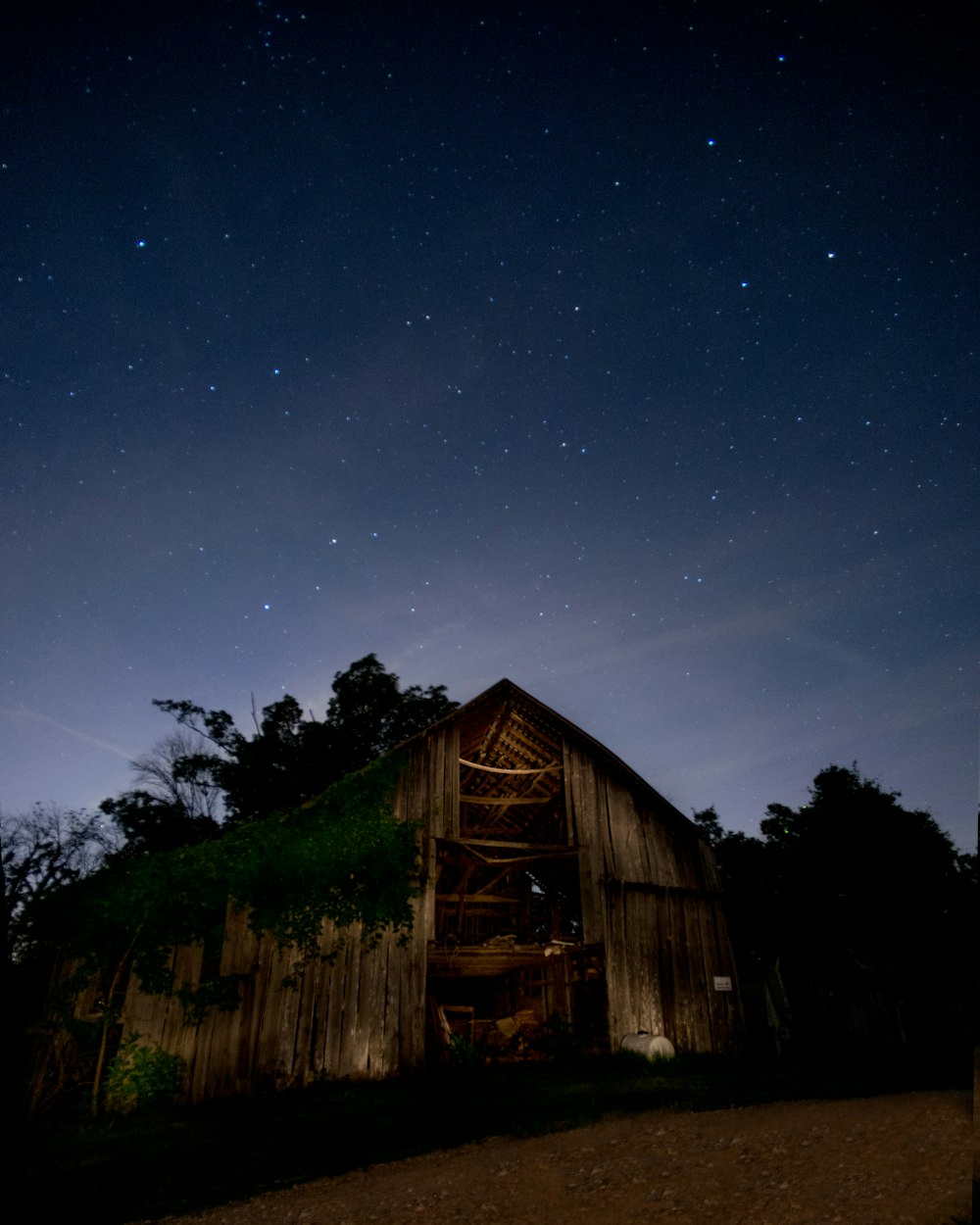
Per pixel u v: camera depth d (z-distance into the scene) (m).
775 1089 10.64
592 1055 16.25
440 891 21.77
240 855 15.70
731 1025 17.08
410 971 15.13
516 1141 8.38
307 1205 6.61
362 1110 11.00
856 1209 4.79
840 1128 7.10
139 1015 16.56
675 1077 13.07
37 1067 15.23
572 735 18.77
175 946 15.95
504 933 22.77
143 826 28.44
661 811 18.81
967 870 22.97
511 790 21.56
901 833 24.00
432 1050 16.50
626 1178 6.25
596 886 17.31
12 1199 7.71
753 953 19.19
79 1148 10.21
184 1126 11.39
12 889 17.52
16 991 16.97
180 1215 6.82
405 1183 7.00
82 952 16.41
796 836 26.34
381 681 32.00
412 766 17.00
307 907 14.83
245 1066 13.95
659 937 17.38
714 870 18.69
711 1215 5.11
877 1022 18.66
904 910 22.97
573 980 19.28
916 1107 7.68
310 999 14.36
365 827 15.69
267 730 31.38
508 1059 17.28
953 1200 4.70
